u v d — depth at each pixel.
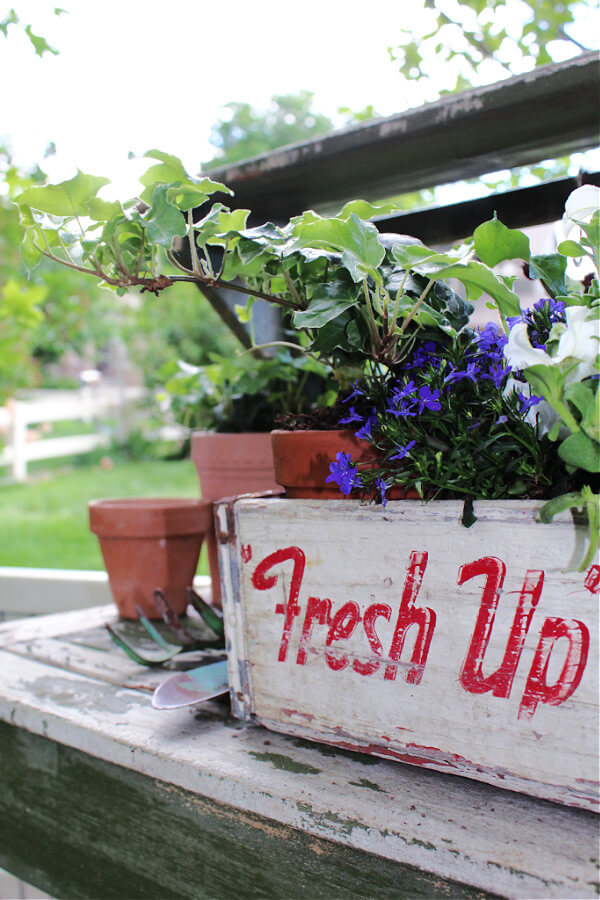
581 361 0.47
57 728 0.73
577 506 0.49
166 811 0.65
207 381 1.24
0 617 1.62
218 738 0.67
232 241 0.67
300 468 0.66
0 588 1.61
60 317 3.54
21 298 2.59
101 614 1.17
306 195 1.21
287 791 0.56
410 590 0.57
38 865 0.79
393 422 0.58
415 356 0.63
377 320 0.64
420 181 1.17
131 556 1.06
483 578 0.53
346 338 0.64
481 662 0.54
